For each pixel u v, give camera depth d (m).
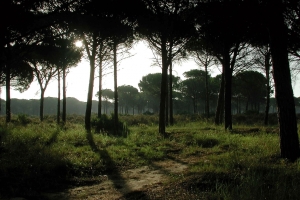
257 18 8.00
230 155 6.90
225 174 5.02
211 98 49.88
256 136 10.61
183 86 52.66
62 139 10.03
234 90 42.09
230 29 11.36
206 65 22.50
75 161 6.68
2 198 4.41
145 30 13.30
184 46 15.29
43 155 6.90
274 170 5.12
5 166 5.72
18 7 7.86
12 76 21.94
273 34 6.51
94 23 10.03
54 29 12.12
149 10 12.09
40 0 8.28
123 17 10.70
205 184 4.61
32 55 19.52
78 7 9.27
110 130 15.41
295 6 8.16
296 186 3.99
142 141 10.33
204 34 14.44
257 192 3.87
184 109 67.38
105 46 15.11
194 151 8.52
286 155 6.29
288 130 6.32
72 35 12.71
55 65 21.27
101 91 19.80
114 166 6.77
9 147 7.66
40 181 5.34
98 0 9.07
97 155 7.55
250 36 12.23
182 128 15.30
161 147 9.21
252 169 5.13
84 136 10.65
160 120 12.80
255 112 31.97
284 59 6.45
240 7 8.63
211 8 10.23
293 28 10.66
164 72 13.01
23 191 4.79
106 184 5.38
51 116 32.88
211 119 22.70
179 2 12.20
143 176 5.95
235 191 3.97
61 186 5.23
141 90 54.34
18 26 9.39
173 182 5.01
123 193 4.75
